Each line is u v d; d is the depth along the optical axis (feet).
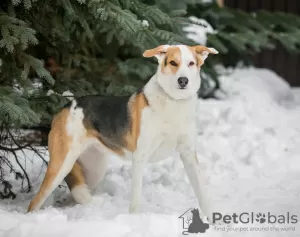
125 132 20.67
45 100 25.46
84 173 23.27
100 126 21.31
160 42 27.32
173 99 19.84
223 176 26.94
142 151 20.18
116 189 24.22
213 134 33.88
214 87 44.88
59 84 27.68
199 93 43.32
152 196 23.04
